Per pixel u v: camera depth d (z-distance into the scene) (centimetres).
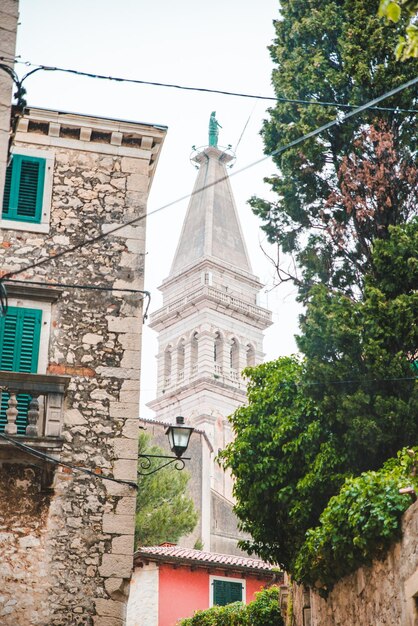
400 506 1272
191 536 5184
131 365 1570
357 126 2194
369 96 2180
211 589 3250
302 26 2333
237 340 9212
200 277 9331
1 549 1406
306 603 1886
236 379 9000
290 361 2061
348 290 2158
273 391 1966
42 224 1641
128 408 1537
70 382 1533
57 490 1457
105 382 1549
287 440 1891
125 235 1666
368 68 2184
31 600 1385
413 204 2131
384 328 1788
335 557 1472
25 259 1612
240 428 1980
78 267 1627
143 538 3688
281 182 2247
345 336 1789
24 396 1522
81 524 1445
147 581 3183
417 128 2159
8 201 1644
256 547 1978
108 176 1702
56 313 1584
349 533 1413
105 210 1677
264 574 3350
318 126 2197
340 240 2167
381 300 1805
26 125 1698
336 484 1745
